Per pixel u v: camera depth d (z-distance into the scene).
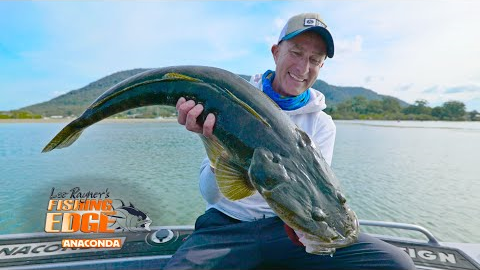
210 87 0.70
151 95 0.77
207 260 0.81
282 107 0.97
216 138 0.69
